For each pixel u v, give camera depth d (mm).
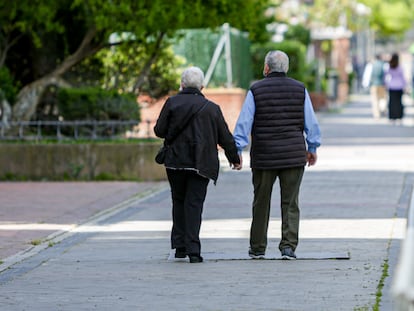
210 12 51875
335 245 28188
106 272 24703
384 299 20812
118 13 48969
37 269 25312
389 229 31094
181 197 26422
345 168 49844
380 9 159375
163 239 30125
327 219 33375
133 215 35562
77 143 47500
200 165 25688
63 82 53344
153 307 20516
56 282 23500
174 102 25906
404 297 11305
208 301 21031
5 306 20875
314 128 26000
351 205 36688
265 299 21141
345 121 92000
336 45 142375
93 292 22234
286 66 26016
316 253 26812
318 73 110625
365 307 20062
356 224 32188
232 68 68062
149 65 54406
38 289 22688
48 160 47250
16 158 47375
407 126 83188
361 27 161125
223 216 34562
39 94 52312
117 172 47125
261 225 26203
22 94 52156
